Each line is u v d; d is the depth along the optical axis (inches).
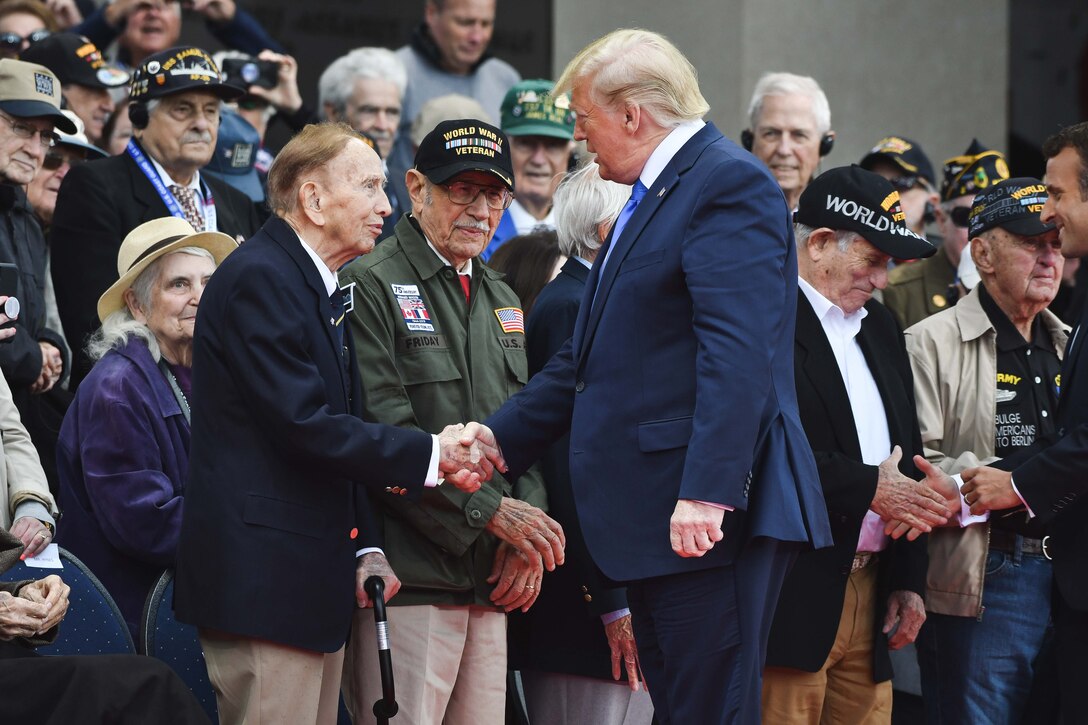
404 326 596.4
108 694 490.3
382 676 537.6
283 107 926.4
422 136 956.6
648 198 526.0
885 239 623.5
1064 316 991.6
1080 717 636.7
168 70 747.4
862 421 641.6
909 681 761.0
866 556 640.4
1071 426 642.8
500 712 610.2
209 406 530.9
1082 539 629.6
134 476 597.0
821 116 895.1
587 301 548.7
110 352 624.7
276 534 522.0
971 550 679.1
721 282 494.6
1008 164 1397.6
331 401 540.4
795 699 612.7
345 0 1198.9
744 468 485.4
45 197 806.5
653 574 507.5
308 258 545.6
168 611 591.5
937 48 1327.5
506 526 592.1
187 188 761.6
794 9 1258.0
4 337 608.1
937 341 719.7
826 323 641.6
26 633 530.0
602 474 518.6
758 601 506.3
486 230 615.2
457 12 1080.2
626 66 528.4
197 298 633.0
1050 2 1403.8
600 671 639.1
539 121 920.3
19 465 621.9
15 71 707.4
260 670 521.7
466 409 602.2
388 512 589.9
